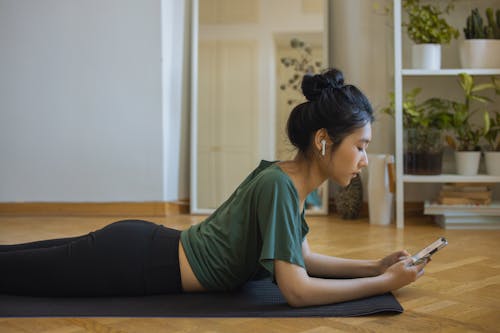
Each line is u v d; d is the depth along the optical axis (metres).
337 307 2.06
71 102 5.12
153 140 5.06
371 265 2.36
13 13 5.08
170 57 5.11
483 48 4.32
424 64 4.34
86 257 2.14
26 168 5.20
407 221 4.58
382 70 4.92
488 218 4.18
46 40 5.08
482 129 4.36
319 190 4.98
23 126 5.18
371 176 4.45
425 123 4.31
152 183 5.11
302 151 2.11
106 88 5.07
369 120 2.05
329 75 2.06
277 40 5.14
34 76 5.12
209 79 5.22
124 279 2.15
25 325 1.92
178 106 5.21
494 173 4.28
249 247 2.12
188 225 4.51
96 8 4.99
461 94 4.75
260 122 5.17
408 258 2.17
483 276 2.67
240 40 5.19
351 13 4.99
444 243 2.17
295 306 2.06
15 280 2.16
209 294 2.26
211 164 5.21
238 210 2.11
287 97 5.13
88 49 5.05
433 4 4.71
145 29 4.95
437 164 4.32
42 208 5.19
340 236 3.91
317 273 2.40
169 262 2.16
